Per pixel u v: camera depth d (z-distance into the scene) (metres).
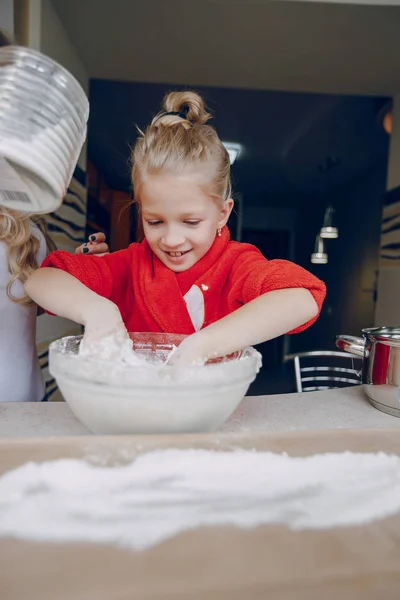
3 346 0.84
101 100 2.84
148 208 0.68
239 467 0.38
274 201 6.15
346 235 4.65
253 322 0.55
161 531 0.30
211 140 0.74
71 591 0.25
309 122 3.11
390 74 2.30
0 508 0.32
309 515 0.32
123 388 0.43
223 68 2.28
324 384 3.70
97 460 0.38
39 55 0.37
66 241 2.05
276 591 0.26
